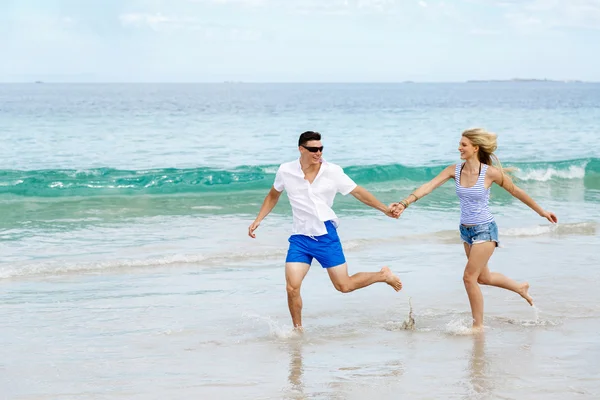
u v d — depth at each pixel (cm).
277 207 1414
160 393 478
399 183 1867
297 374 518
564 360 547
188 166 2139
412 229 1176
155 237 1101
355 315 693
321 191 604
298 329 635
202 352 574
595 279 834
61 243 1051
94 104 8256
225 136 3200
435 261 942
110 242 1060
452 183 1783
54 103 8550
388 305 731
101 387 490
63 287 798
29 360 552
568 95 16062
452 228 1191
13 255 966
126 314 693
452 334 623
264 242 1065
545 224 1227
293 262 617
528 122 4562
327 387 489
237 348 586
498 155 2528
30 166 2097
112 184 1694
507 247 1027
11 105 7606
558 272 871
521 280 829
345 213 1330
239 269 895
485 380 502
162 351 577
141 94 16312
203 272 877
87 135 3159
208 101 10275
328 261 612
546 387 486
